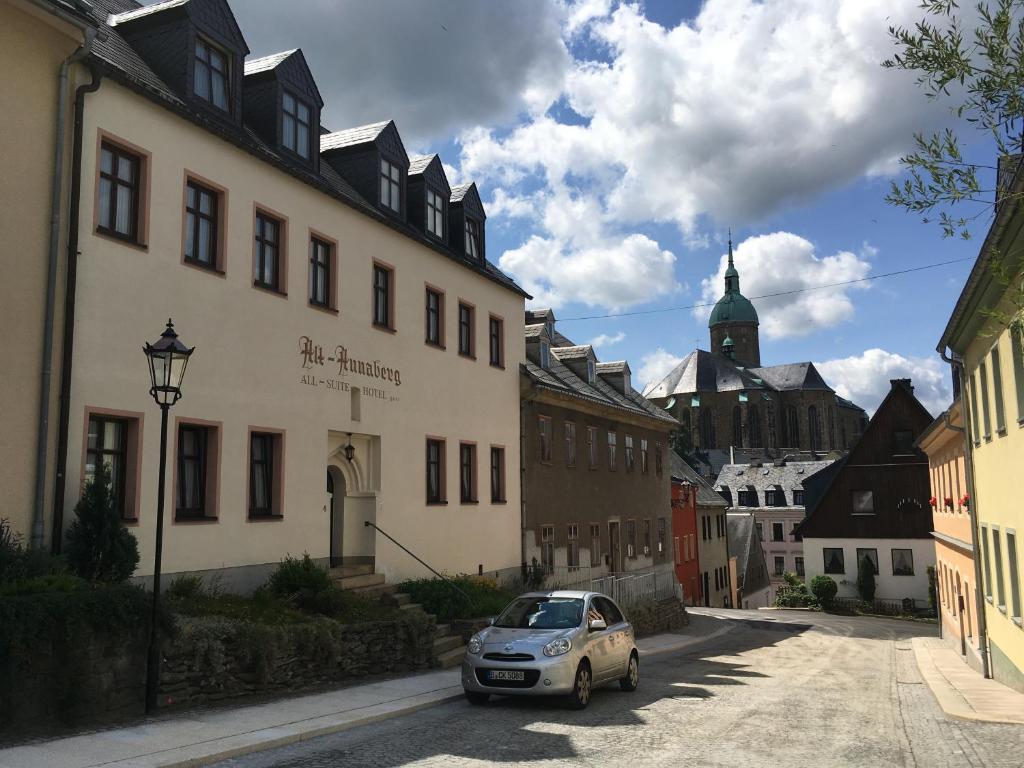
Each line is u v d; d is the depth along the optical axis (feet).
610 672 43.65
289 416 52.70
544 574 86.07
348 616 48.01
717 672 61.41
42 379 36.40
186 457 45.44
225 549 46.62
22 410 35.50
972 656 72.23
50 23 37.47
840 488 178.81
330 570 56.18
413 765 27.20
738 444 405.39
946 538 94.27
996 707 44.70
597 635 42.65
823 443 411.75
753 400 405.39
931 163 18.12
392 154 68.28
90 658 30.89
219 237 48.16
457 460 73.72
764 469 301.63
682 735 33.71
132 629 32.86
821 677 60.90
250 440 49.49
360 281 61.41
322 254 58.23
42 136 37.35
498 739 31.83
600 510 106.22
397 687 43.50
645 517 122.62
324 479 55.62
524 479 86.12
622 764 28.02
